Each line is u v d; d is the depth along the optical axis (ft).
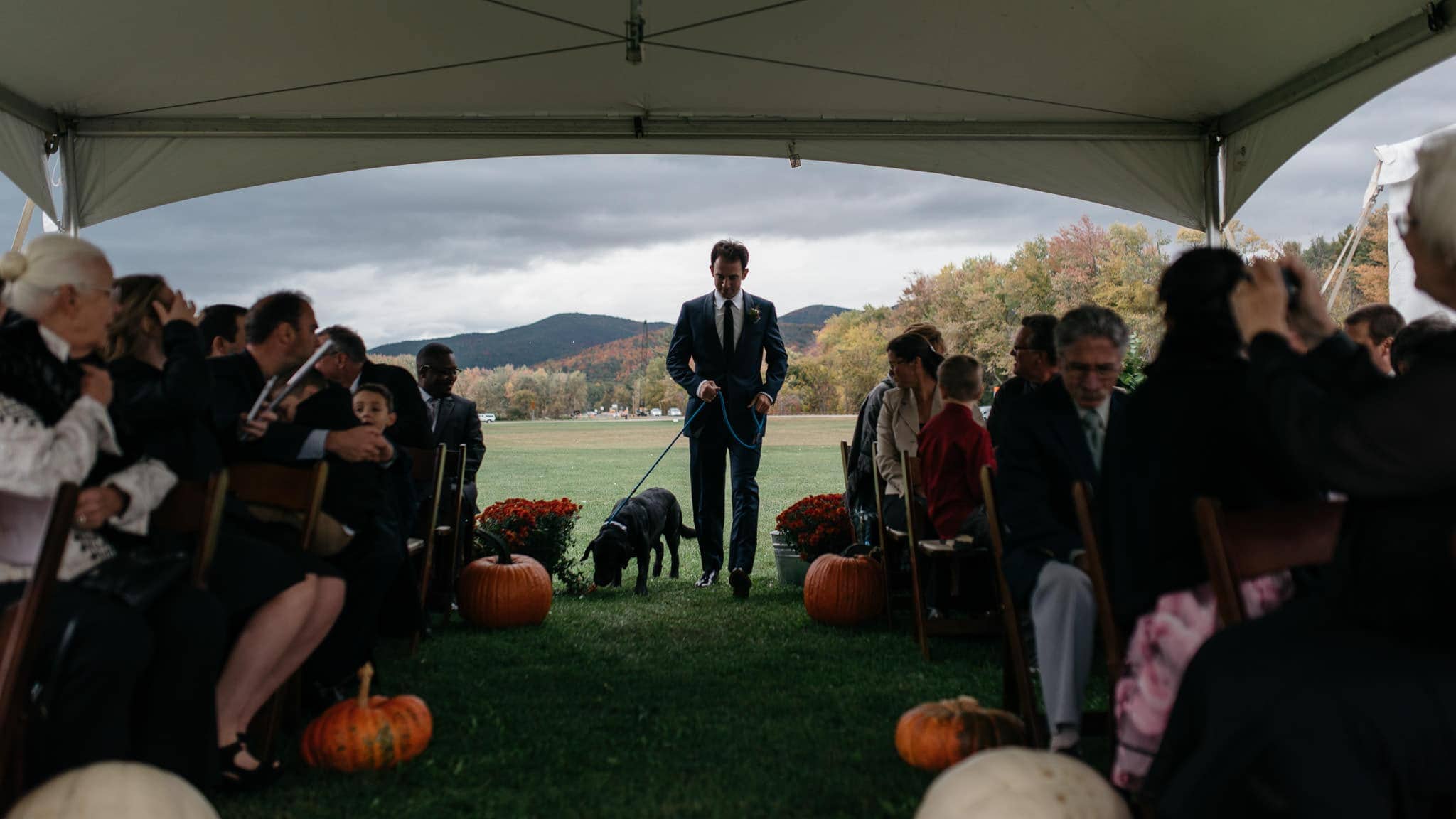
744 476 24.84
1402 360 16.39
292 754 12.14
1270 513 7.27
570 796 10.78
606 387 308.19
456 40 20.62
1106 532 8.95
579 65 21.88
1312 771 5.77
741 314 25.62
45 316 9.25
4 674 7.11
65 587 8.43
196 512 9.63
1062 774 7.21
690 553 33.24
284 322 13.76
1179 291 8.52
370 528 14.17
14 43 19.26
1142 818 7.80
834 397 213.25
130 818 6.83
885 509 20.07
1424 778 5.76
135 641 8.38
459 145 24.77
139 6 18.58
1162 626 8.02
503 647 18.28
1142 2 19.04
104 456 9.19
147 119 23.22
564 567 24.70
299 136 23.97
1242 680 6.12
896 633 19.42
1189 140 24.18
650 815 10.24
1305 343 7.76
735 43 20.88
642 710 13.96
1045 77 22.17
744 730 13.15
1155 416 8.36
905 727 11.68
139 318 10.75
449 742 12.59
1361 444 5.86
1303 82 20.58
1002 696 14.53
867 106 23.98
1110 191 24.90
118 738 8.27
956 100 23.53
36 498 8.27
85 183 23.34
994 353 140.36
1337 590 6.34
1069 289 128.47
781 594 24.50
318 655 14.11
